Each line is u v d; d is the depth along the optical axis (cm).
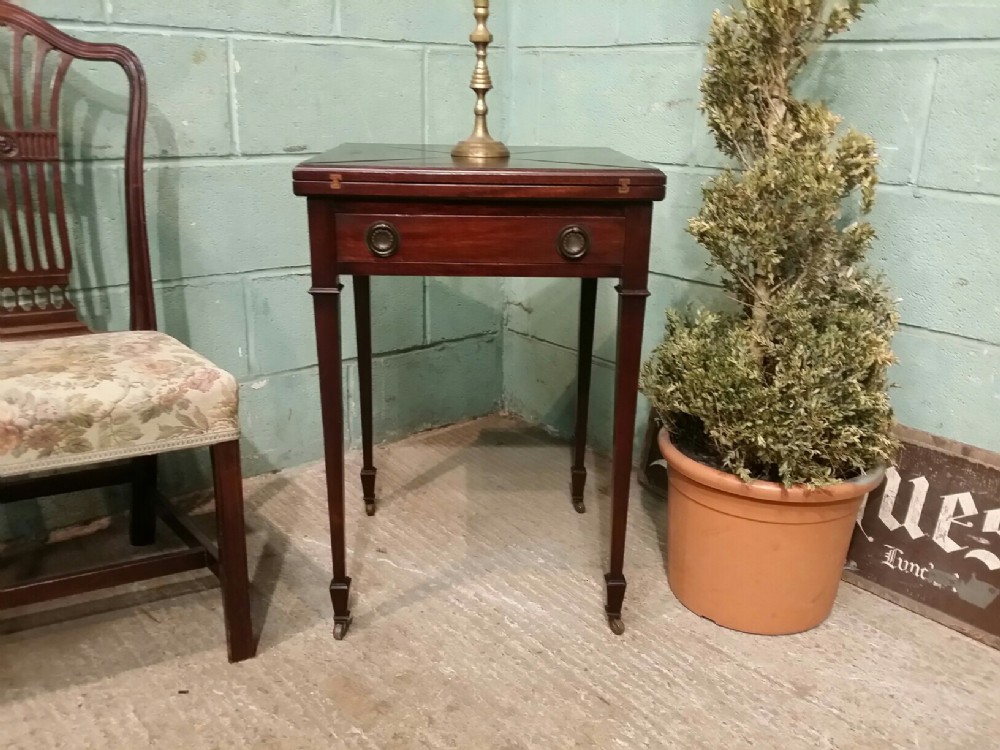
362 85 172
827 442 118
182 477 168
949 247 130
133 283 134
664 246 172
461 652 125
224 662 122
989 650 128
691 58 158
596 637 129
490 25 189
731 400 119
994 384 129
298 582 142
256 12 154
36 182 135
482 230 110
